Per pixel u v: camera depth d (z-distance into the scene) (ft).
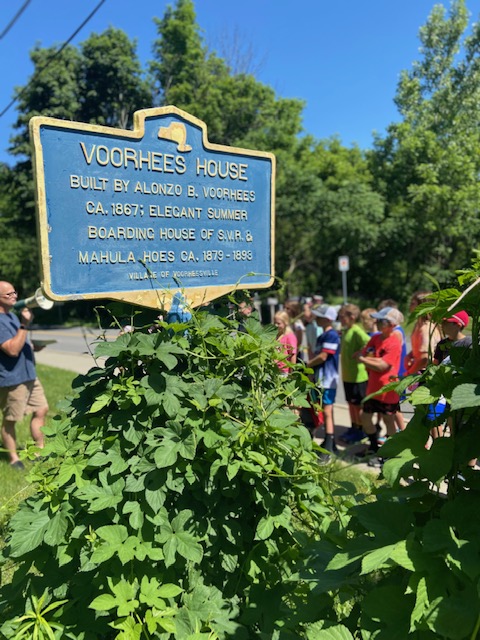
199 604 6.40
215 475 6.73
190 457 6.31
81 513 6.51
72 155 7.11
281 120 96.78
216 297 8.79
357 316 19.67
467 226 76.23
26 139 98.63
